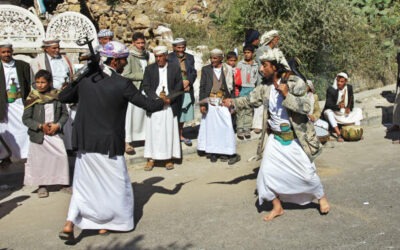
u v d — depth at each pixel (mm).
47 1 14641
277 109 4945
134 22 11914
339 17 11297
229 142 7445
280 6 11320
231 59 8031
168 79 7262
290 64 5008
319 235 4758
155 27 12156
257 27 11445
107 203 4820
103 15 13047
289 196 5160
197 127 9391
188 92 7965
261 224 5086
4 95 6969
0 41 8938
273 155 5016
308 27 11281
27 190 6641
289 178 4988
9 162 7191
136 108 7699
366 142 8336
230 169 7215
